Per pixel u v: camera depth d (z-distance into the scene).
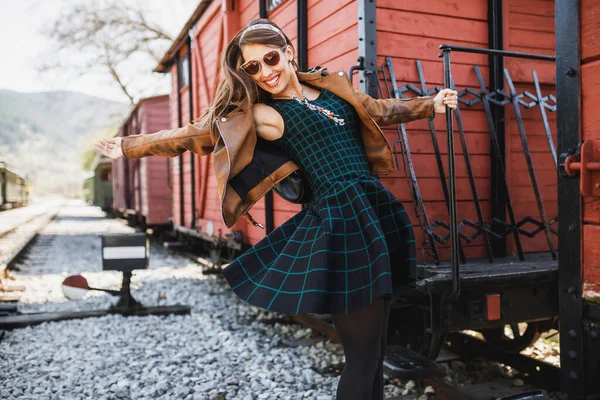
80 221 23.27
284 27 4.62
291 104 1.88
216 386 3.32
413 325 3.60
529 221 3.62
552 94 4.07
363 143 2.02
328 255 1.73
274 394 3.19
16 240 13.40
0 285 6.48
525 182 3.95
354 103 1.92
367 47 3.41
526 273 2.94
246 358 3.91
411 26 3.59
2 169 26.02
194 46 7.60
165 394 3.23
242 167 1.87
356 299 1.72
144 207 12.16
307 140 1.86
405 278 1.83
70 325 4.86
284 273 1.80
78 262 9.55
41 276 8.02
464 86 3.77
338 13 3.77
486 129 3.84
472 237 3.49
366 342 1.80
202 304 5.71
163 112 12.20
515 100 3.76
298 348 4.14
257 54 1.82
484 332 3.86
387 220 1.89
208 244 7.39
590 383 2.36
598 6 2.21
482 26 3.83
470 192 3.77
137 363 3.79
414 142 3.61
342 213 1.81
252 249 1.94
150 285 6.91
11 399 3.15
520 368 3.46
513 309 2.98
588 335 2.33
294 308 1.68
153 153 2.02
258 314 5.30
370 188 1.88
